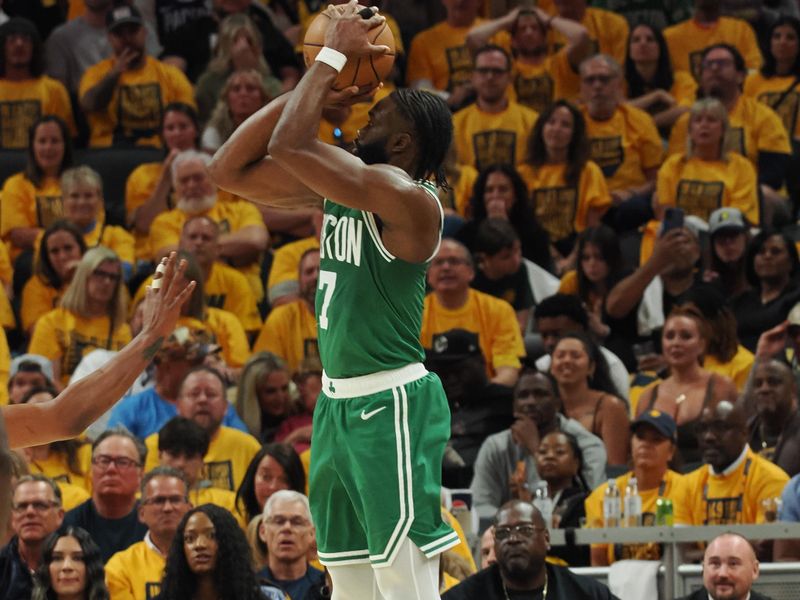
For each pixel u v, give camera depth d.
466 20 29.34
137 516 16.52
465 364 19.12
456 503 16.58
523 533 13.96
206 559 14.09
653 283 22.53
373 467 8.61
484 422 18.98
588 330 21.56
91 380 7.88
